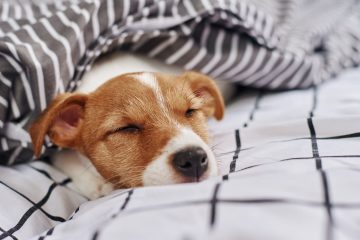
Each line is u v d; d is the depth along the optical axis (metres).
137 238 0.17
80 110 0.32
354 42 0.51
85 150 0.31
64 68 0.31
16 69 0.30
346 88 0.39
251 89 0.45
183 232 0.17
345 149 0.24
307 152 0.25
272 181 0.19
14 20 0.35
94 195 0.31
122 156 0.29
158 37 0.38
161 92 0.30
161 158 0.26
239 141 0.30
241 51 0.39
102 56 0.38
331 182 0.19
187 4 0.38
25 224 0.24
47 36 0.31
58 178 0.32
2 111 0.30
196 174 0.26
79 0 0.39
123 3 0.35
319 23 0.53
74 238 0.19
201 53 0.38
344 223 0.16
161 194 0.20
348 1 0.62
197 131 0.30
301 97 0.39
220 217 0.17
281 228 0.16
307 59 0.42
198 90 0.33
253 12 0.41
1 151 0.31
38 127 0.29
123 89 0.30
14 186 0.28
